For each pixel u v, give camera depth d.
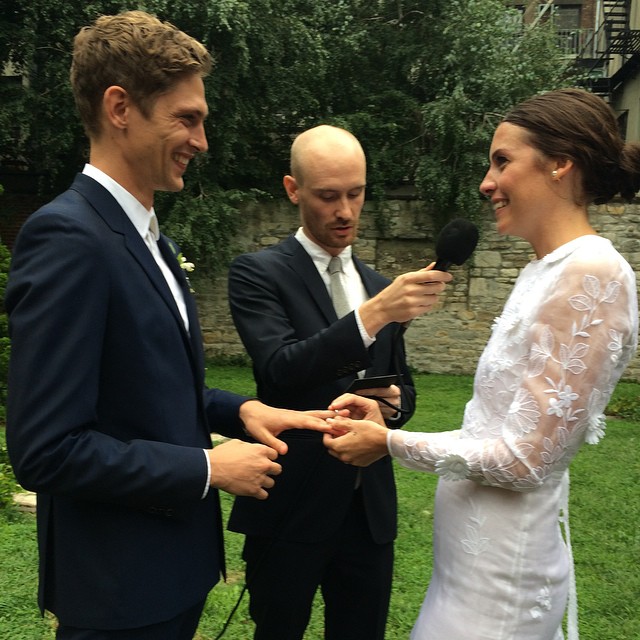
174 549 1.58
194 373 1.69
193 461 1.50
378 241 11.95
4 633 2.96
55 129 11.03
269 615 2.15
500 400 1.60
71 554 1.51
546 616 1.65
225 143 11.23
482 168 11.22
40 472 1.36
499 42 12.02
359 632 2.24
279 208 12.02
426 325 11.79
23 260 1.43
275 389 2.05
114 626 1.48
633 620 3.38
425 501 4.96
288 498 2.11
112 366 1.49
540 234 1.66
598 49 18.28
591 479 5.64
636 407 8.60
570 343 1.48
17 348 1.39
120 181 1.58
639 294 11.06
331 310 2.17
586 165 1.58
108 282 1.46
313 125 12.25
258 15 11.17
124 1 10.19
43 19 10.64
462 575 1.67
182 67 1.51
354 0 12.48
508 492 1.63
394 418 2.17
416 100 12.20
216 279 11.90
